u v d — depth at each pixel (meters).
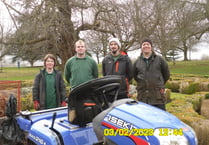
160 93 4.23
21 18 14.66
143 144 2.29
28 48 16.92
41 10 14.19
